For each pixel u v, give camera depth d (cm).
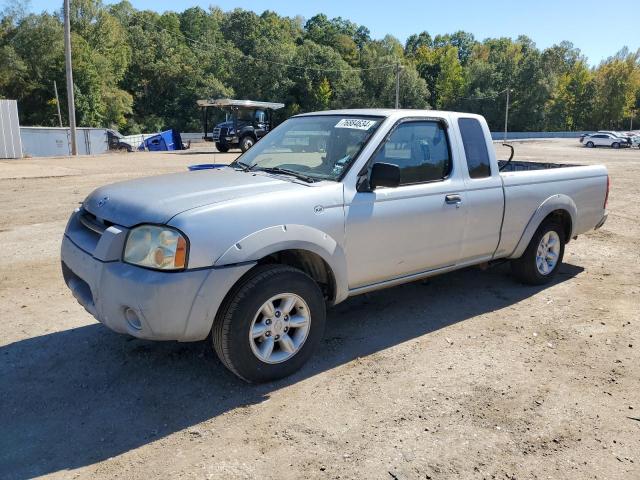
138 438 308
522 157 3022
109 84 7612
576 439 312
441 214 452
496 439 311
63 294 545
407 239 433
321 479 275
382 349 427
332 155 429
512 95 9519
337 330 464
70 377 377
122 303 328
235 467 283
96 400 348
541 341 446
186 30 10462
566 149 4403
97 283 339
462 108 9900
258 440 307
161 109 8975
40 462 286
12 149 2497
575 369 397
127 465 284
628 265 681
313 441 306
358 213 397
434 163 460
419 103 9262
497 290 573
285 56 8819
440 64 10856
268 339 364
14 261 661
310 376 382
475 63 10169
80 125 6825
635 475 281
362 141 420
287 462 288
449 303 533
